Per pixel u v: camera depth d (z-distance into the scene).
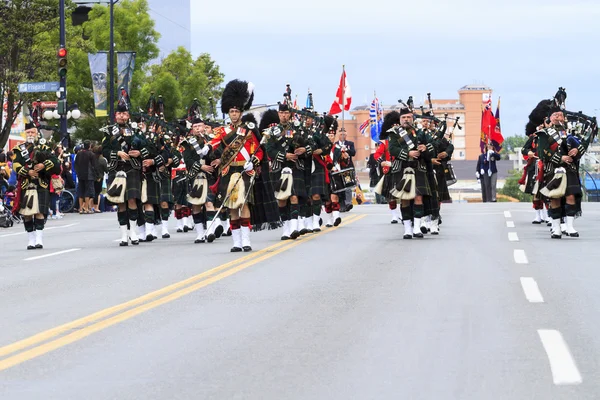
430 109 46.81
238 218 36.38
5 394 15.31
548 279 27.06
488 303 22.94
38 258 36.59
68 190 73.56
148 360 17.50
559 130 40.06
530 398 14.52
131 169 41.09
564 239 40.22
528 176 50.12
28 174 40.59
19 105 109.31
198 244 40.94
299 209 43.25
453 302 23.14
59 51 77.69
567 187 39.84
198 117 44.00
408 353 17.66
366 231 46.34
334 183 50.03
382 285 26.22
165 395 15.07
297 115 43.19
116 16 138.62
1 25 106.94
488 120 106.38
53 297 25.61
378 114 119.56
